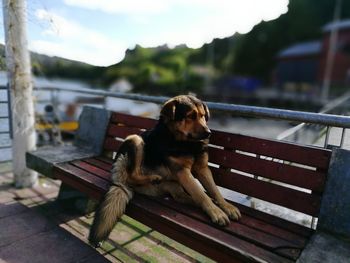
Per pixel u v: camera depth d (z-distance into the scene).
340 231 1.74
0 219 2.78
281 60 35.84
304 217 2.53
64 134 5.84
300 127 3.11
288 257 1.54
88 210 2.94
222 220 1.83
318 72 31.91
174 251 2.44
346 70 29.91
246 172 2.20
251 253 1.55
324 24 33.00
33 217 2.84
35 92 3.74
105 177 2.55
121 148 2.46
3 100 3.98
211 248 1.67
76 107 5.97
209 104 2.53
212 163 2.40
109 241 2.53
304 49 33.72
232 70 40.56
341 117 1.85
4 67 3.42
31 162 3.15
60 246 2.41
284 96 29.33
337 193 1.78
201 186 2.31
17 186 3.52
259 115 2.24
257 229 1.82
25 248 2.36
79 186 2.55
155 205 2.11
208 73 39.66
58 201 3.16
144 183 2.28
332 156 1.83
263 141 2.16
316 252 1.58
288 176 2.00
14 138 3.41
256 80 37.75
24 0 3.19
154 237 2.63
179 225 1.82
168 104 2.25
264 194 2.08
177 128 2.22
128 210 2.16
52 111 4.95
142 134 2.65
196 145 2.26
